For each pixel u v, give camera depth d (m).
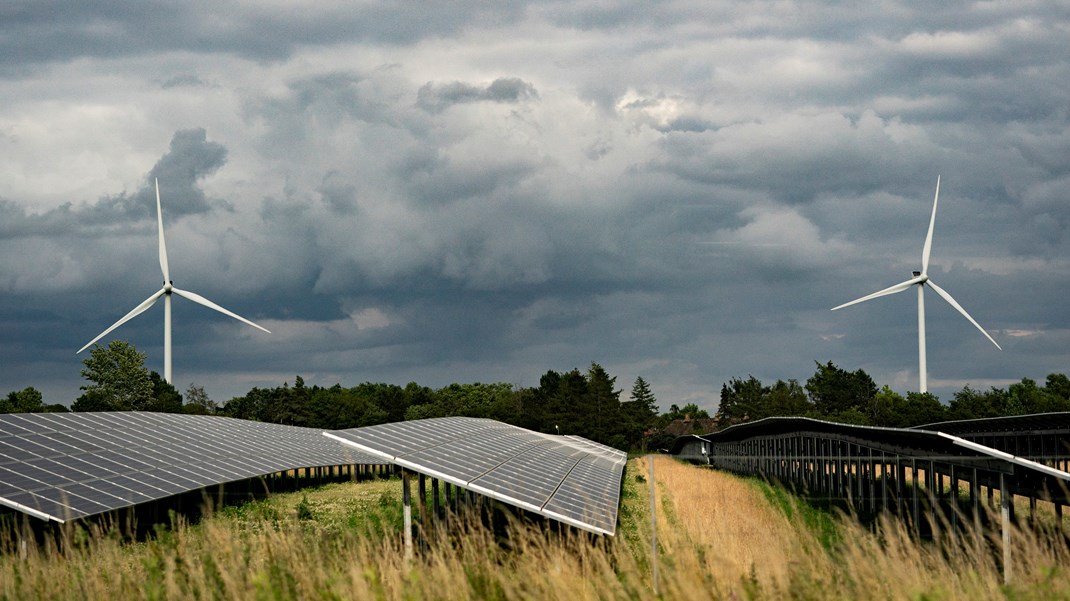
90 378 118.75
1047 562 12.41
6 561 14.65
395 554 13.47
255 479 47.94
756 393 182.88
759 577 11.94
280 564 12.77
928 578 12.09
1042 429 38.34
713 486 51.38
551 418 141.88
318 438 70.69
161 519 37.03
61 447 38.84
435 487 30.08
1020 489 28.94
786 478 65.44
